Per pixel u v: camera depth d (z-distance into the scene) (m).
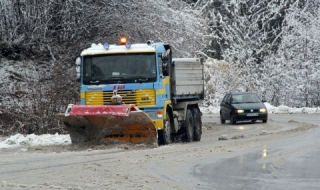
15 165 25.45
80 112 33.72
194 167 24.66
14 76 54.56
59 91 50.56
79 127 35.38
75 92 51.56
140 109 35.44
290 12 107.25
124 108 33.09
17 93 52.12
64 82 51.25
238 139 40.88
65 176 21.78
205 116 83.69
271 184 20.11
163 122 36.03
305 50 101.75
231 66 105.56
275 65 104.69
